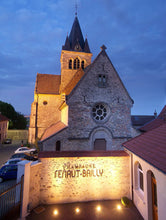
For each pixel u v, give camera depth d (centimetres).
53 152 1002
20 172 851
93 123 1494
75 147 1406
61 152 1007
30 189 866
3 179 1338
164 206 594
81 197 970
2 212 734
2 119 3797
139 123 3095
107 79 1594
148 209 760
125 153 1054
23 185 816
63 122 2058
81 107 1480
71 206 915
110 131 1520
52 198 939
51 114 3084
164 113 1973
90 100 1515
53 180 951
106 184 1003
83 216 820
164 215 592
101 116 1584
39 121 3031
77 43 3152
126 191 1017
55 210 866
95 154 1015
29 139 2947
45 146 1324
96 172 998
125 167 1034
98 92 1551
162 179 615
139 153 814
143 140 968
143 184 842
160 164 598
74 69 3086
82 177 983
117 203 955
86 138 1437
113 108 1573
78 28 3275
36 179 912
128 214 842
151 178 781
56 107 3114
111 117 1555
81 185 977
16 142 3772
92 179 992
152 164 638
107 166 1016
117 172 1022
